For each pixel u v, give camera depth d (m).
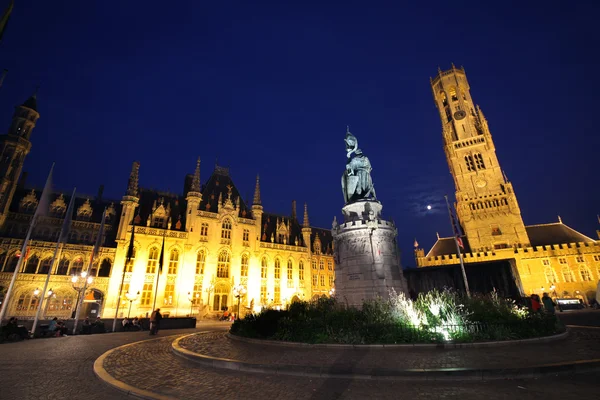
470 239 71.50
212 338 19.00
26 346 17.84
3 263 39.19
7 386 9.35
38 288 39.78
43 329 25.11
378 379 9.10
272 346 14.79
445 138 88.56
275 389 8.45
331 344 13.52
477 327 13.80
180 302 47.72
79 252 43.84
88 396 8.45
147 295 45.97
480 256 65.69
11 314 37.44
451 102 90.81
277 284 61.34
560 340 14.16
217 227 55.25
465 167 80.56
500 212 71.06
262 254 60.72
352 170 23.94
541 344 13.12
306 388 8.45
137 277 45.78
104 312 41.88
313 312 17.17
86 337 22.55
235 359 11.67
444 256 68.38
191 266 50.44
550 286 59.12
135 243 46.91
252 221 60.59
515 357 10.63
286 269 63.38
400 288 19.44
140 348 16.31
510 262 25.45
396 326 13.80
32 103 48.62
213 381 9.43
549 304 21.03
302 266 66.44
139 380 9.64
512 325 14.05
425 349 12.41
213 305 51.03
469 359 10.44
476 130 85.44
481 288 24.94
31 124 47.66
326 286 69.94
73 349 16.67
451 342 12.78
